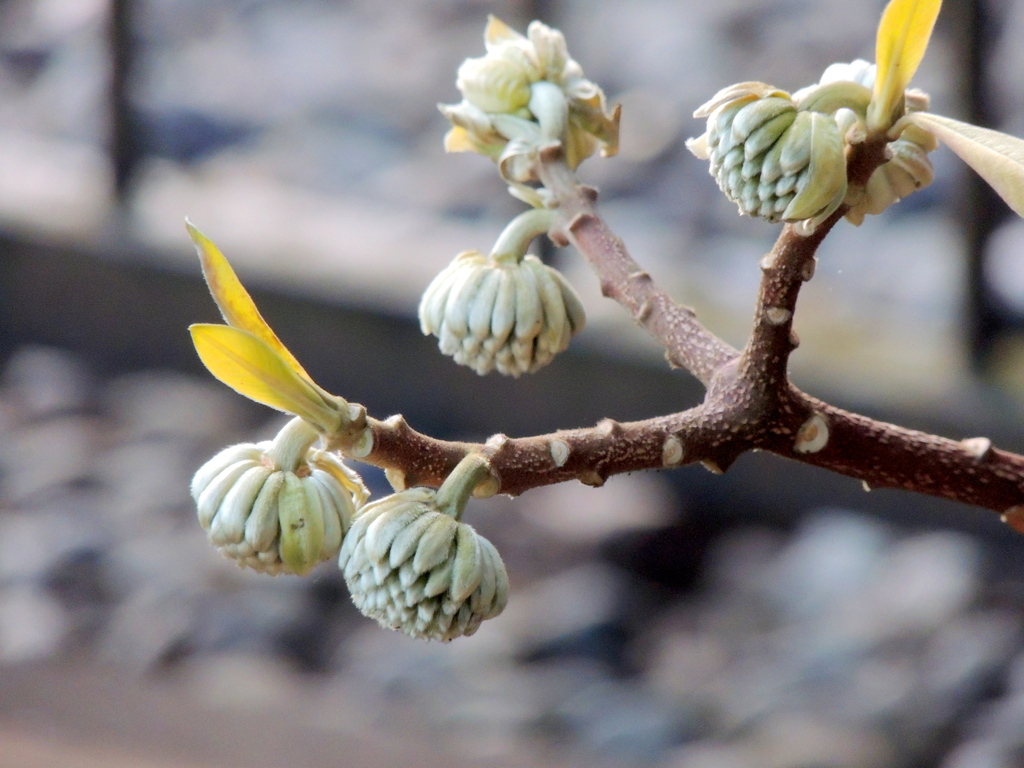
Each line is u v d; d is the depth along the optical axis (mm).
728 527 1858
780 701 1526
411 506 480
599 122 532
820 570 1728
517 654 1624
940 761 1427
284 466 486
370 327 1901
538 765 1331
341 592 1729
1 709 1278
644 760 1436
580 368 1796
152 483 1919
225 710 1323
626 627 1677
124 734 1254
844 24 1886
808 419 497
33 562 1762
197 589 1703
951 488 504
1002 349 1695
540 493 1926
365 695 1529
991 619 1604
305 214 2082
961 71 1587
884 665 1563
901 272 1802
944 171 1680
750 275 1827
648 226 1928
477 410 1885
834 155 477
